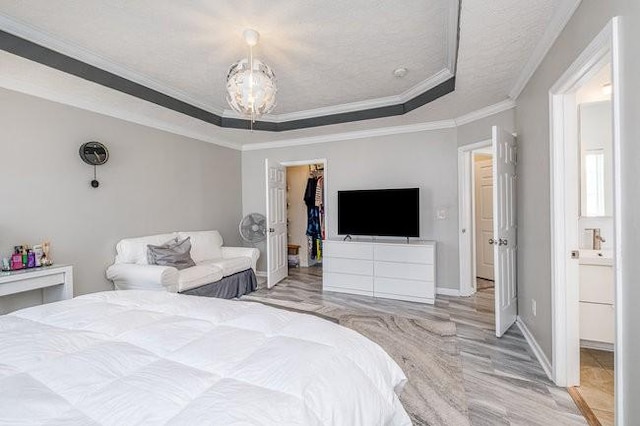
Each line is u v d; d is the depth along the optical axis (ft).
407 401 6.20
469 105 11.14
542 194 7.50
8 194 8.95
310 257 20.06
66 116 10.18
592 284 7.98
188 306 5.10
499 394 6.41
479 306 11.95
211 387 2.88
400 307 11.94
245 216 16.70
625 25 3.99
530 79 8.32
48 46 7.97
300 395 2.83
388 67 9.56
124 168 11.94
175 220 14.01
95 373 3.09
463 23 6.27
